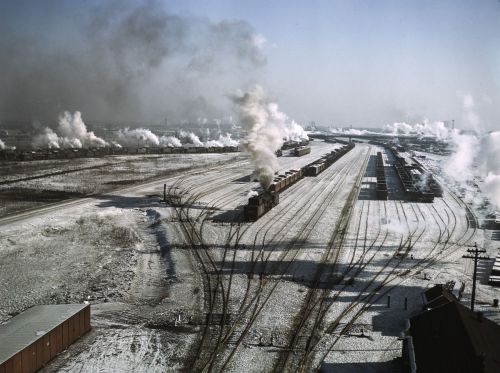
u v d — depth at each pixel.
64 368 22.88
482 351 19.05
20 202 59.94
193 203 63.25
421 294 33.12
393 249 44.56
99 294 32.47
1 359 20.19
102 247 43.31
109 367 23.12
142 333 26.92
